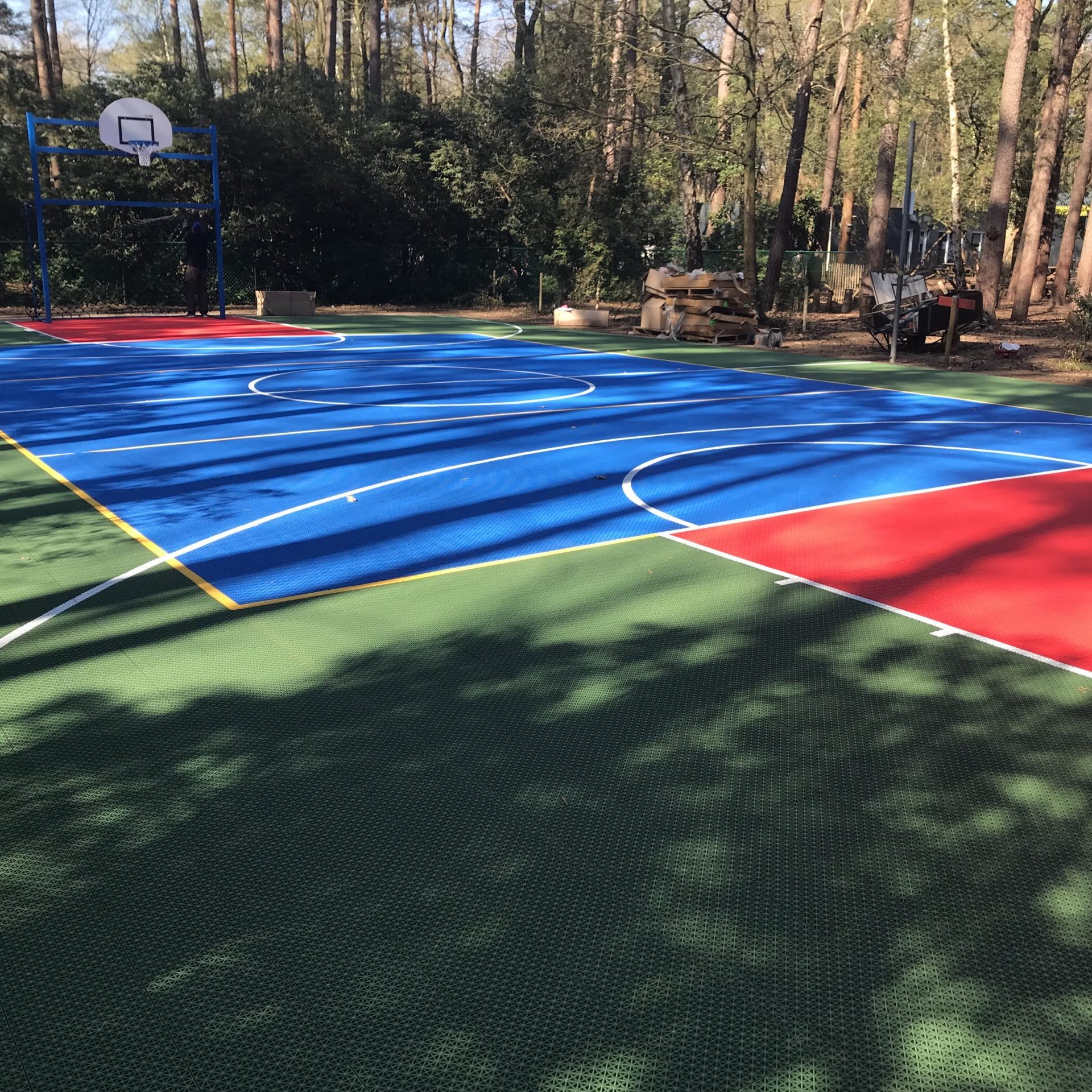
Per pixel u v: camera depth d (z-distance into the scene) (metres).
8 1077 2.75
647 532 8.37
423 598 6.66
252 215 35.53
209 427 12.97
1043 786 4.43
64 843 3.87
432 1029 2.95
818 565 7.54
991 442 12.89
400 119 38.47
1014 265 47.66
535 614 6.39
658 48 27.28
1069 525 8.80
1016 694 5.35
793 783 4.42
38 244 29.02
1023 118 40.81
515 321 33.41
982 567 7.55
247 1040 2.89
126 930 3.37
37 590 6.72
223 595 6.65
